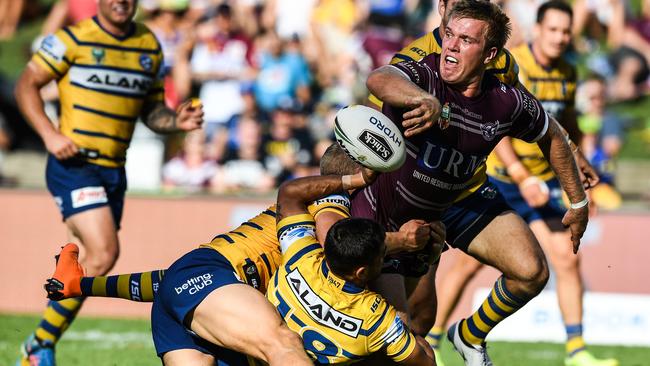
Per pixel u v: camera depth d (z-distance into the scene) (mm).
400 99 13984
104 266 21859
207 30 39344
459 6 15102
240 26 40062
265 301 14094
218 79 38688
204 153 36656
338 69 40531
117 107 22375
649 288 30312
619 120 40344
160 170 36812
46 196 31516
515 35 32938
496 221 17953
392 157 13984
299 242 14508
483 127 15758
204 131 37219
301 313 14234
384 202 16703
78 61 22094
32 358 21641
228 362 15086
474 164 16203
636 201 37531
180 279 14602
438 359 24016
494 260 17922
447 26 15172
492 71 17578
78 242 22375
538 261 17594
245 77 38688
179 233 31156
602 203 35250
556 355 25969
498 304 18219
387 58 40531
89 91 22172
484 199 18078
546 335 28938
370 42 40750
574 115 24672
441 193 16469
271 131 37031
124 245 31141
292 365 13453
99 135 22172
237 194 32531
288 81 38250
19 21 46812
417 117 13797
